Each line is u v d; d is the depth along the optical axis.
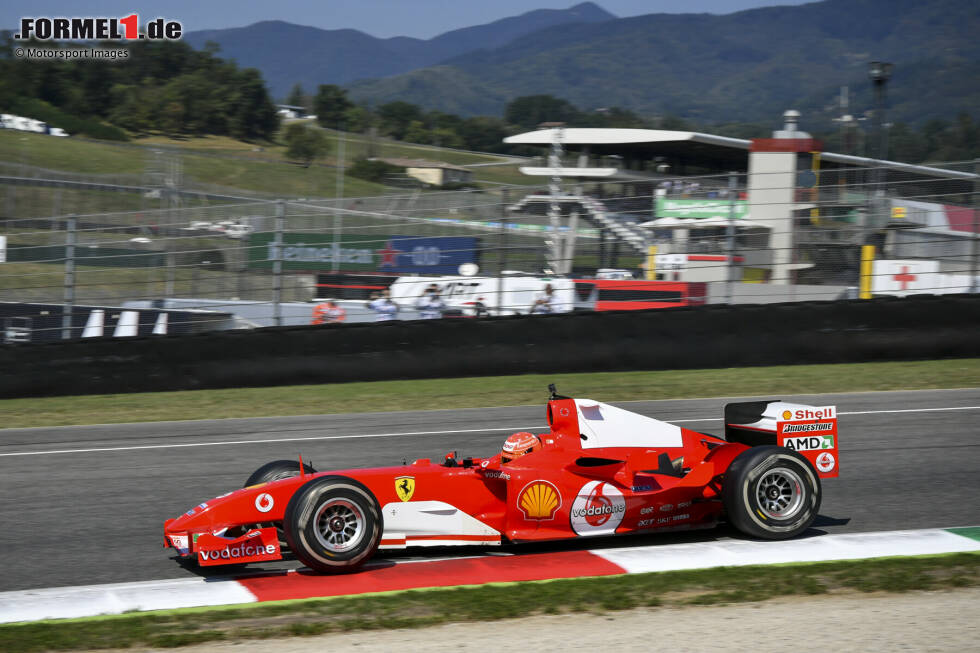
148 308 29.98
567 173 52.28
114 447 19.50
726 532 12.70
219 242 38.09
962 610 9.43
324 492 10.84
